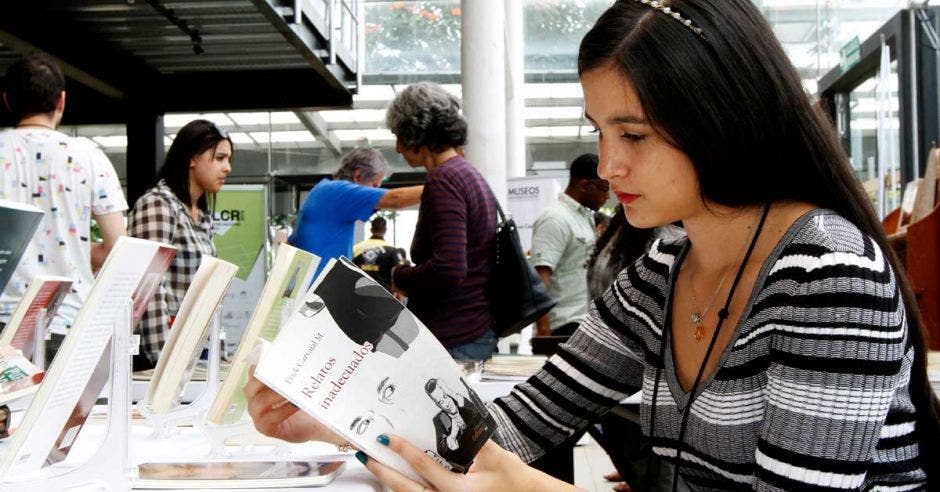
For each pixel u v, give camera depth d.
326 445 1.14
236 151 8.55
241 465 0.95
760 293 0.90
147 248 0.94
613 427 1.84
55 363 0.86
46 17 4.42
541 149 9.22
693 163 0.88
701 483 1.01
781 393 0.86
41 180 2.22
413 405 0.85
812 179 0.91
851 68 5.80
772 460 0.85
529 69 9.06
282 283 1.10
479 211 2.49
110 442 0.87
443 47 8.35
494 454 0.90
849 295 0.83
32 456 0.88
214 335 1.27
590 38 0.91
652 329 1.07
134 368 2.06
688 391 0.99
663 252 1.09
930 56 4.93
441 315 2.48
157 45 5.11
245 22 4.67
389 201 3.33
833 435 0.83
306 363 0.81
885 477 0.90
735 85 0.86
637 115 0.87
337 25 5.61
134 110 5.68
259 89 5.73
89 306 0.87
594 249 2.52
